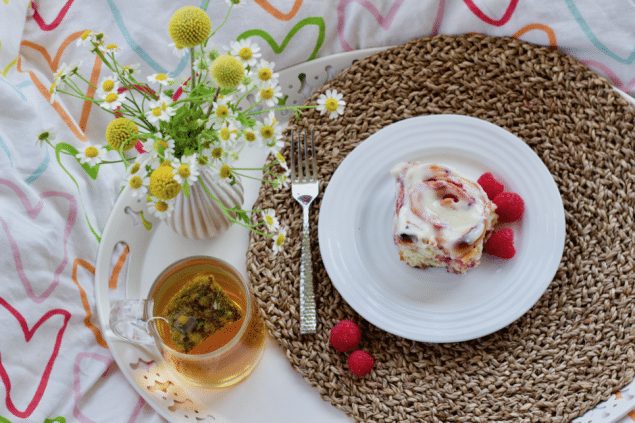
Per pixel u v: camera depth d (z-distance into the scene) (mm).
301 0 922
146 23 929
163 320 806
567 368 837
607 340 842
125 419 844
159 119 715
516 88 916
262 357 862
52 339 850
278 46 941
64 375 846
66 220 884
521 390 835
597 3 886
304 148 909
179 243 900
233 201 855
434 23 931
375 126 922
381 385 845
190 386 853
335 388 842
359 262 872
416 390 842
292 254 881
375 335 859
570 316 853
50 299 853
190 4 928
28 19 934
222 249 899
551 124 906
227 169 735
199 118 750
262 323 859
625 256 862
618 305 850
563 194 890
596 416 823
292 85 951
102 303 873
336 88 927
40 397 834
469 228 837
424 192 854
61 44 938
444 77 922
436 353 851
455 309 849
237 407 847
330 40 954
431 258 853
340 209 885
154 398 842
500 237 849
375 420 836
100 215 903
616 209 876
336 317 868
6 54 916
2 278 835
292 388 853
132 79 757
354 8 925
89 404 852
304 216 885
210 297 808
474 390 838
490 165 893
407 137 900
